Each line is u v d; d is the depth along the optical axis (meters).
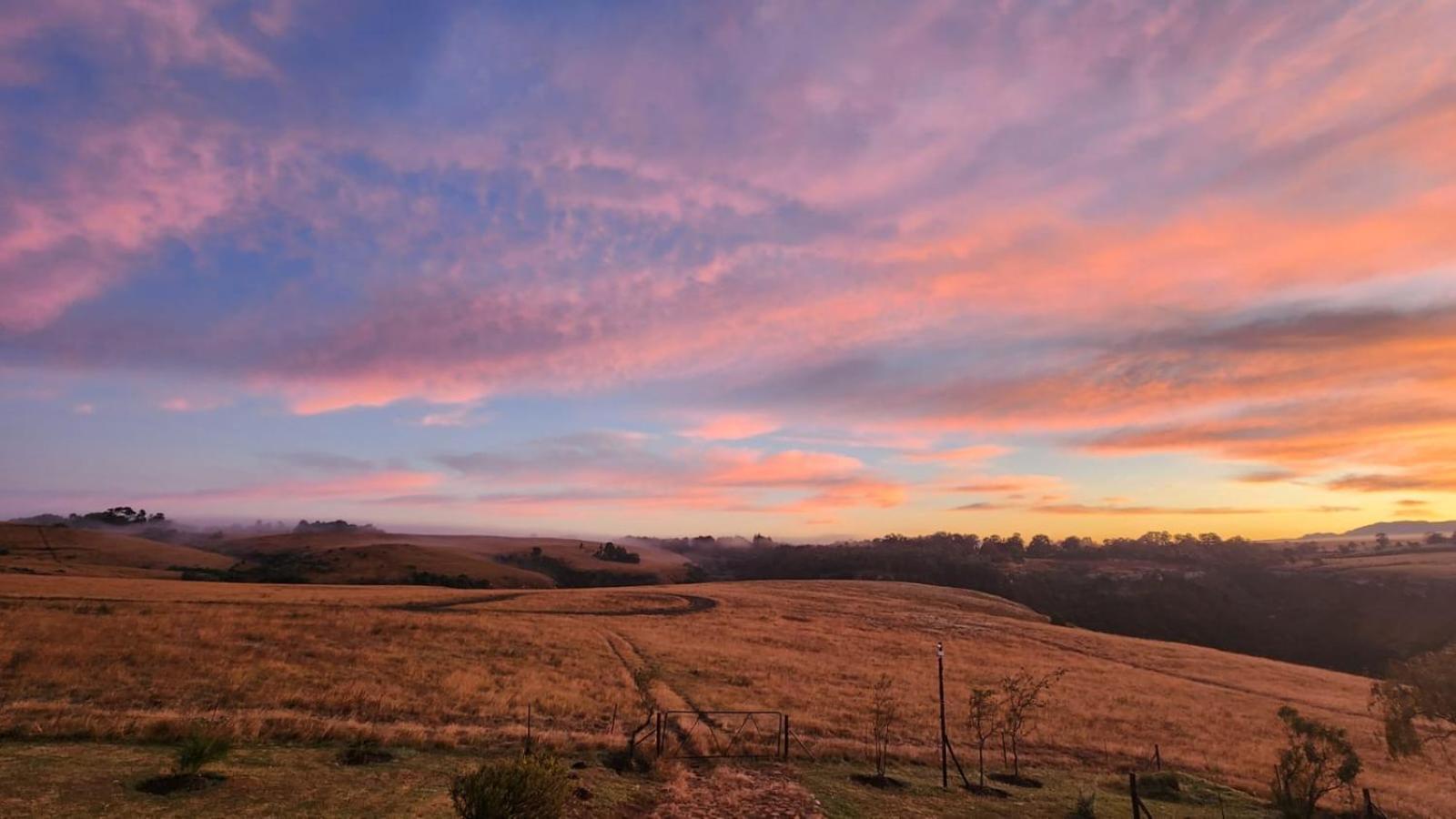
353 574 146.38
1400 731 17.77
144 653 28.94
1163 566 199.50
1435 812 21.06
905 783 18.31
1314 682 57.72
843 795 16.33
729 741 22.88
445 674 30.72
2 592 47.81
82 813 10.61
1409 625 139.62
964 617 81.69
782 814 14.29
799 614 74.75
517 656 37.78
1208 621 162.50
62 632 31.94
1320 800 21.66
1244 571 185.50
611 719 25.14
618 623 59.38
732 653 46.22
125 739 15.88
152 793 11.88
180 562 147.25
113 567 129.88
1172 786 20.78
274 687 25.16
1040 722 32.38
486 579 152.25
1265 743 32.47
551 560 189.50
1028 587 188.50
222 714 19.61
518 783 10.81
